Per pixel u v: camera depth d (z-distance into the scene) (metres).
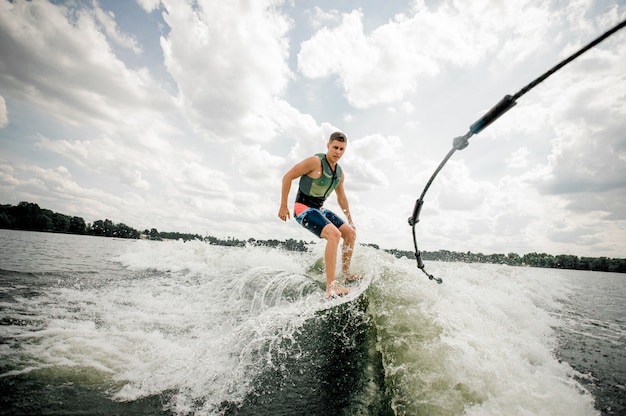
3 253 6.59
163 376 1.75
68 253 7.62
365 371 1.98
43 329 2.20
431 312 2.33
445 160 2.34
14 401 1.38
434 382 1.71
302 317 2.58
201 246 7.03
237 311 3.01
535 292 5.28
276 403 1.62
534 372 1.94
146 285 3.99
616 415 1.58
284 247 6.08
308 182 3.49
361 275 3.50
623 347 2.74
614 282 13.15
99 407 1.42
